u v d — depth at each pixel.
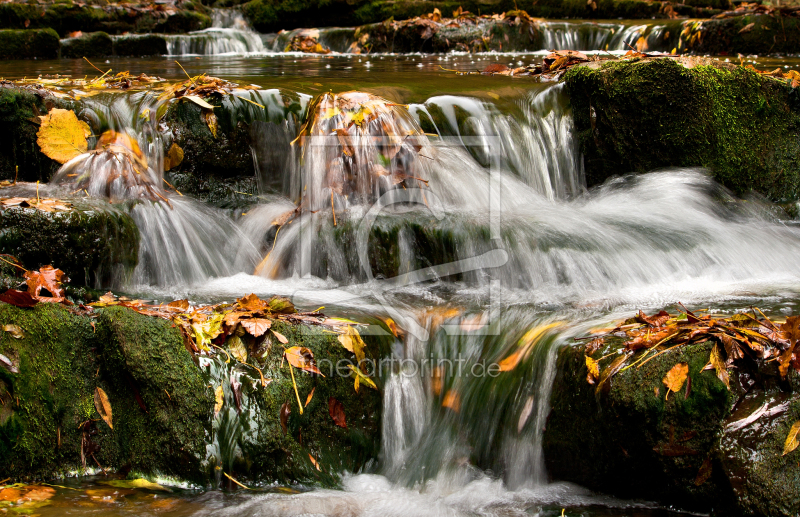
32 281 3.29
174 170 4.49
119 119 4.52
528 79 5.93
